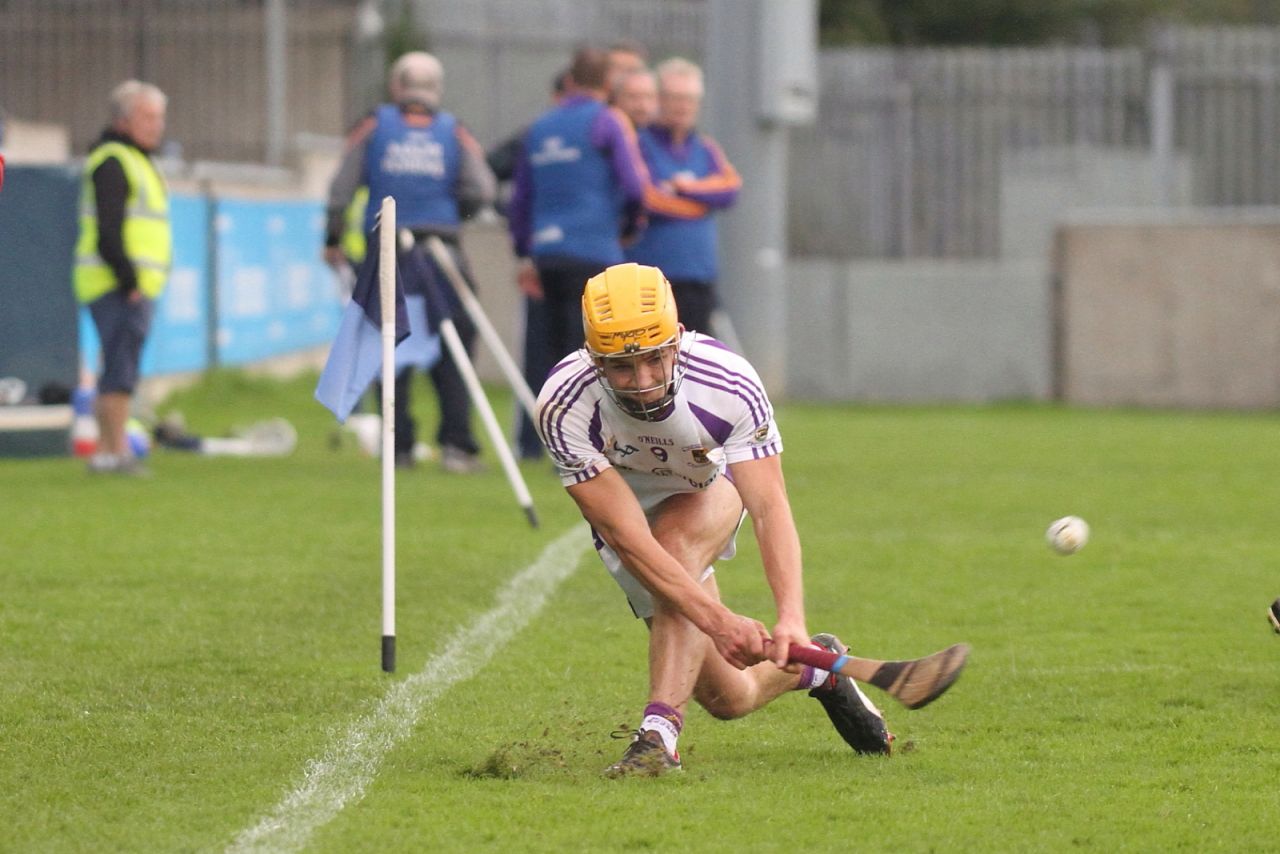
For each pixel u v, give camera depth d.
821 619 25.42
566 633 24.30
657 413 16.36
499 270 70.19
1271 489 40.53
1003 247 70.38
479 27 80.81
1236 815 15.70
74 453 46.38
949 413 63.31
